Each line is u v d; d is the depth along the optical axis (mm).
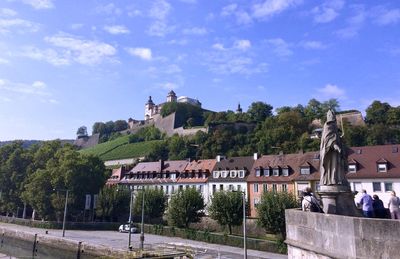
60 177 73812
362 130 89688
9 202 85500
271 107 142375
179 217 59406
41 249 56594
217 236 52281
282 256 41312
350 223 7137
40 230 67062
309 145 92188
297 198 46969
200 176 77750
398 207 10078
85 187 75125
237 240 49312
